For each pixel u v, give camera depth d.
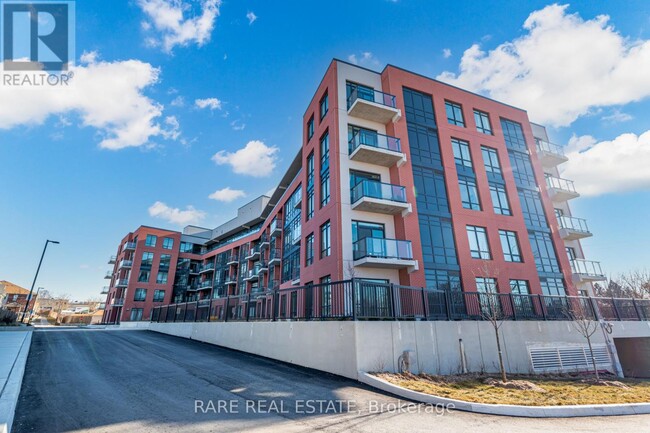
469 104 22.48
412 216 17.00
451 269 17.16
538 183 23.06
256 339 12.88
